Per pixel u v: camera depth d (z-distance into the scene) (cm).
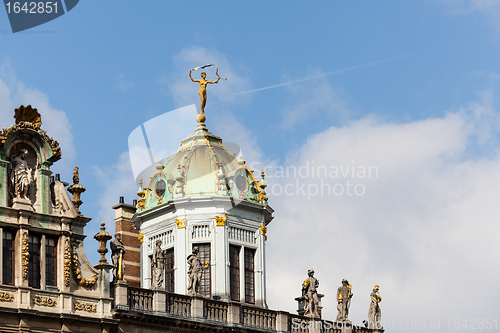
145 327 8288
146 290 8412
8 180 7969
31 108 8162
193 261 8894
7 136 7950
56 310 7831
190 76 10544
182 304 8631
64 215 8138
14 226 7838
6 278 7738
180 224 9794
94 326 7988
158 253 8862
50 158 8188
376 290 10062
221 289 9544
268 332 9056
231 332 8794
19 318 7600
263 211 10112
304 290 9562
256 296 9831
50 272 7994
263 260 10019
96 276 8156
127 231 10294
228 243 9756
